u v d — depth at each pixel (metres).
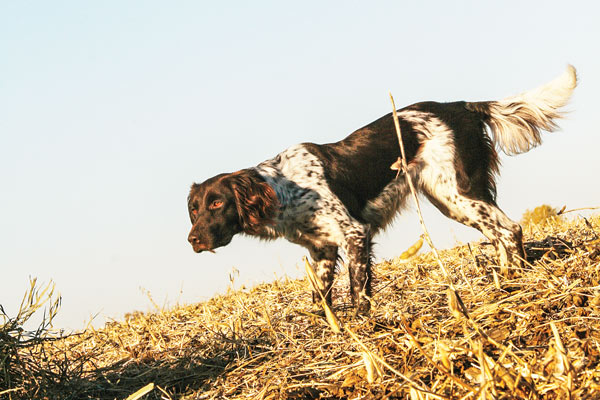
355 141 5.63
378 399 2.71
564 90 5.64
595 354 2.63
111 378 4.00
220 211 5.32
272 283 6.15
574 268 3.83
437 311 3.92
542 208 7.80
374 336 3.47
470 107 5.81
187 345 4.42
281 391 3.10
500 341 2.95
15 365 3.48
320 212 5.36
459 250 5.78
